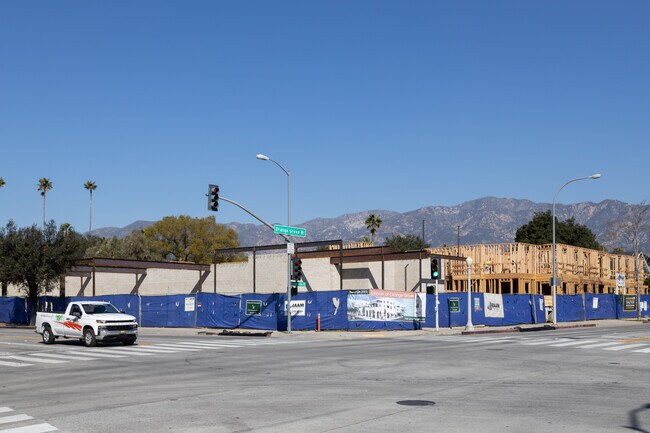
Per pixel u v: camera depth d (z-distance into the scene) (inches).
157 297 1878.7
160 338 1402.6
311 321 1632.6
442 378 693.9
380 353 991.6
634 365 817.5
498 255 2421.3
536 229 4205.2
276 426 438.3
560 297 2142.0
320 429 427.5
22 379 723.4
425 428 428.5
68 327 1192.8
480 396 566.6
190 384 655.1
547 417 466.6
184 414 486.0
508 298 1968.5
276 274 2367.1
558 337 1382.9
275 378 699.4
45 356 986.7
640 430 421.4
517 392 590.2
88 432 427.5
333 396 569.0
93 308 1197.7
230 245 4271.7
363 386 632.4
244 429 429.7
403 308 1657.2
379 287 2201.0
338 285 2272.4
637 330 1712.6
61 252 2105.1
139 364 861.8
